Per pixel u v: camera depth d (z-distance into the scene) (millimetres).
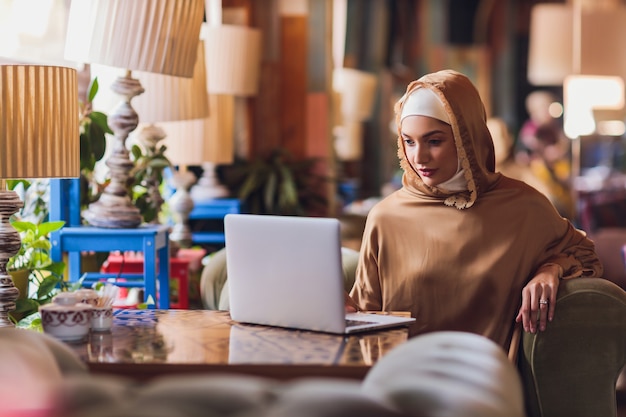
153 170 5168
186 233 5992
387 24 13062
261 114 8461
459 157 3490
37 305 3629
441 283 3521
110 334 2693
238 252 2832
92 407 1281
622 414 5230
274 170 8031
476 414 1321
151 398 1284
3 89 3180
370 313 3043
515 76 13836
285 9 8477
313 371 2283
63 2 5145
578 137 11609
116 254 4941
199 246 7062
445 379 1475
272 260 2754
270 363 2289
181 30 4070
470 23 13711
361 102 11102
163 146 5207
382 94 12844
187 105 4902
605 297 3219
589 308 3219
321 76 8523
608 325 3213
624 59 9297
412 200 3646
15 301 3590
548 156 12859
